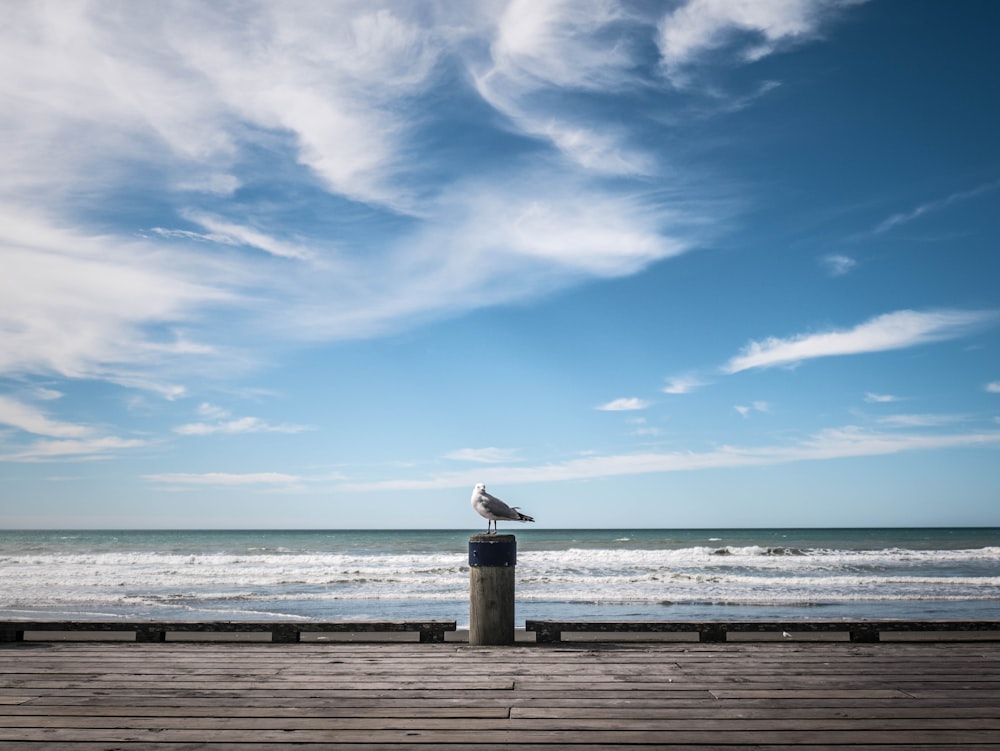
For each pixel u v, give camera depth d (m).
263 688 4.57
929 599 17.72
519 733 3.60
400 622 6.43
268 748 3.38
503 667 5.20
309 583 23.06
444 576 25.03
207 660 5.48
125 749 3.37
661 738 3.52
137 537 90.38
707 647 6.03
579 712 3.99
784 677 4.87
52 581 23.95
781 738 3.52
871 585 21.48
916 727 3.70
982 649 5.95
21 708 4.09
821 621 6.38
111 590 21.30
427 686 4.62
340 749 3.36
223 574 26.08
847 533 105.94
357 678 4.84
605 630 6.37
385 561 33.34
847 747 3.38
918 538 76.94
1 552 46.47
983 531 118.38
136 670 5.12
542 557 34.34
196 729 3.68
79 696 4.36
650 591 19.70
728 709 4.05
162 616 15.64
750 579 23.17
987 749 3.35
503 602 6.22
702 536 92.19
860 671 5.05
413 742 3.46
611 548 50.09
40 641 6.36
